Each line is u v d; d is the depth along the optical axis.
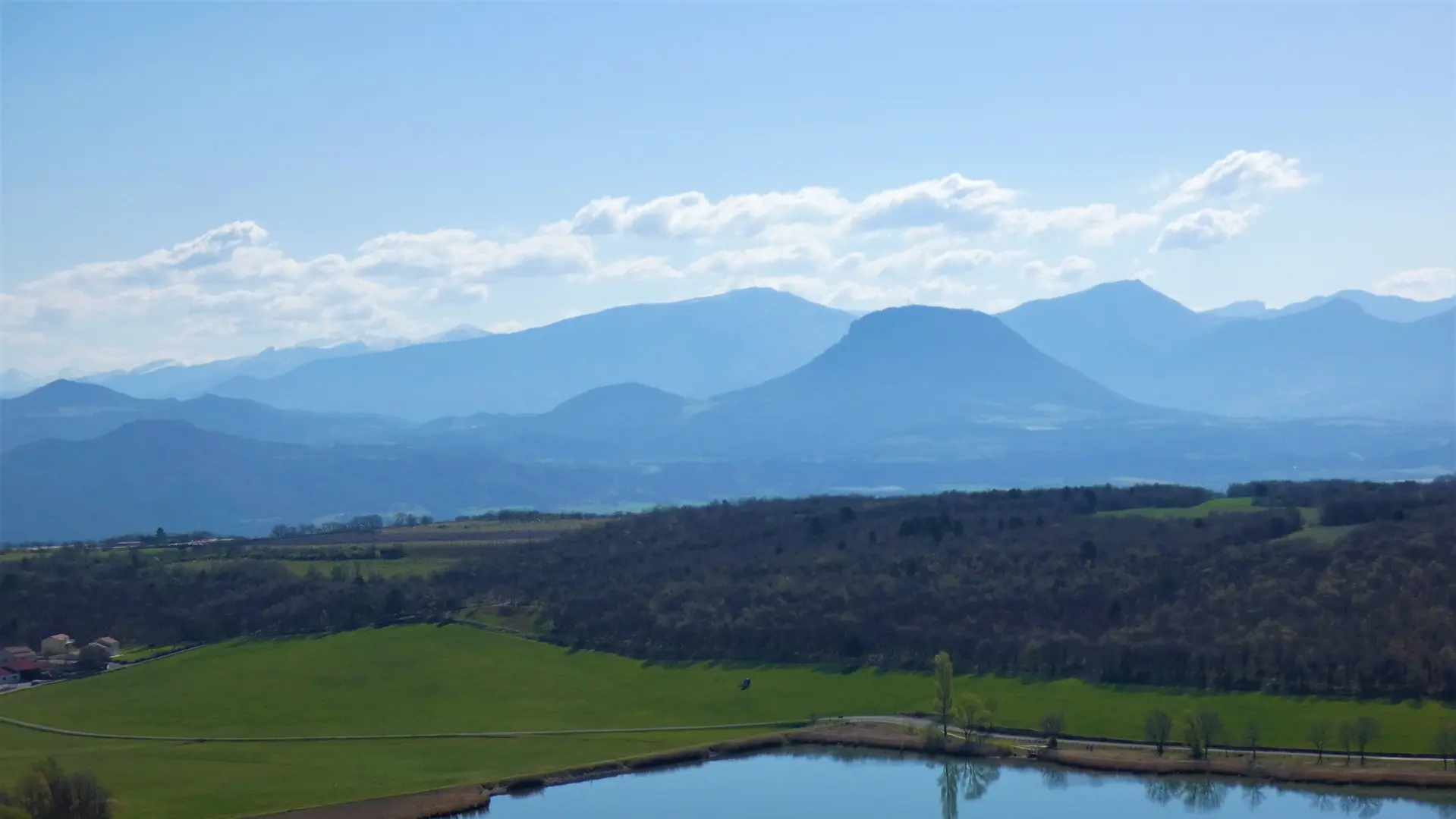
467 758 172.50
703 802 153.75
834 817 146.75
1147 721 167.12
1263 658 179.25
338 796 154.00
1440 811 142.75
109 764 168.75
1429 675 168.88
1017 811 147.12
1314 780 150.25
